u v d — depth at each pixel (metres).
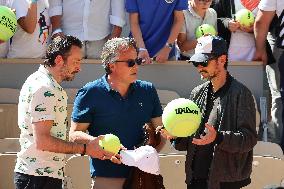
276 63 17.17
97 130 11.71
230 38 17.97
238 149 10.70
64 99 11.01
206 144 10.67
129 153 11.12
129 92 11.78
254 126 10.99
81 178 13.14
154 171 11.13
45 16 17.41
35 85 10.65
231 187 11.20
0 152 13.96
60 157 11.10
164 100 17.14
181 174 13.41
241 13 17.62
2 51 17.52
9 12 14.75
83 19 17.50
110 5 17.75
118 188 11.70
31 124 10.68
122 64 11.48
